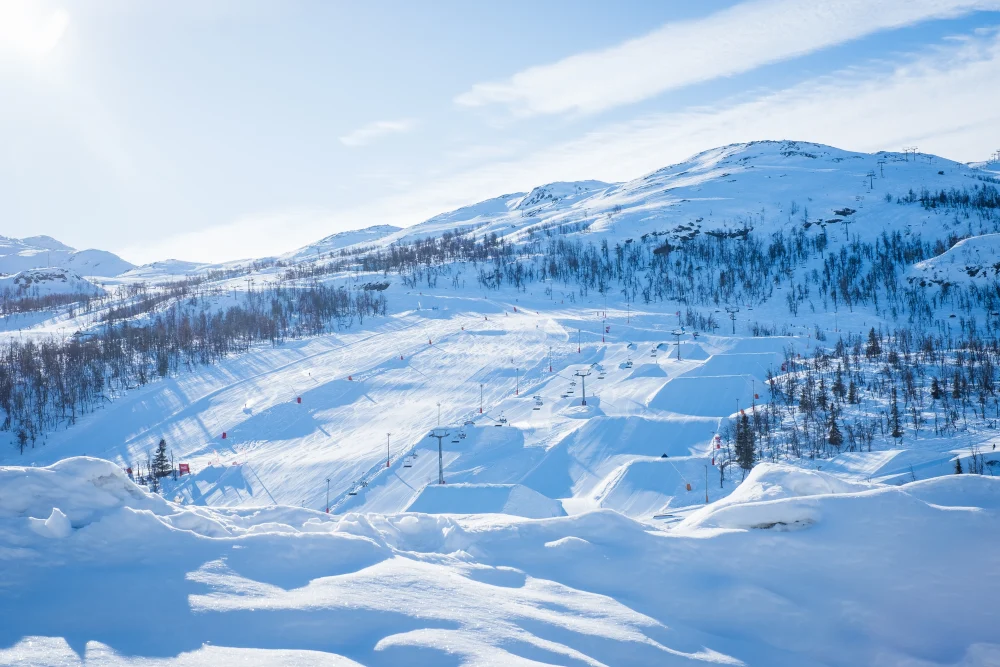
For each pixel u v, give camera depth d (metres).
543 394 122.31
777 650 12.32
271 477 91.19
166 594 11.55
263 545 13.63
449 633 10.98
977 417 87.56
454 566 14.33
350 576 12.79
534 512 62.47
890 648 12.42
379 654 10.33
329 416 120.06
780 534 14.80
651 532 15.52
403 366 148.50
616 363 139.25
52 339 191.00
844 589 13.67
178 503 16.41
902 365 117.31
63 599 11.22
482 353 155.12
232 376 151.12
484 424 102.94
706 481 69.81
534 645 10.96
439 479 79.81
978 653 12.17
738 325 180.50
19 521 12.82
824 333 168.12
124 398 138.75
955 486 15.50
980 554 13.75
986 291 189.00
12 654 9.67
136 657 9.81
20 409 131.00
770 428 89.12
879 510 14.80
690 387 111.56
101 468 14.23
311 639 10.69
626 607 13.08
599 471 80.50
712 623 13.11
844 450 79.06
